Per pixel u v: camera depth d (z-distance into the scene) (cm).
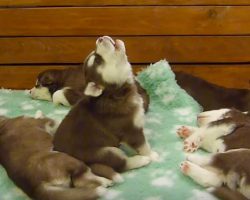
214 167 120
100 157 123
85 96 127
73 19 170
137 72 172
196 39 173
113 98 124
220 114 137
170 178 123
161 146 136
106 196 117
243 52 175
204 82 161
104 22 170
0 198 120
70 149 123
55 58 176
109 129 125
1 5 168
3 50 174
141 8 168
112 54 122
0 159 128
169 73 159
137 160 127
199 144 133
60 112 155
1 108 160
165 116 150
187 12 169
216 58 176
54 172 116
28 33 172
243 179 113
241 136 127
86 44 173
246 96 155
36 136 129
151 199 117
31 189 117
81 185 117
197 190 119
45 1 168
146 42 173
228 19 170
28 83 178
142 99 134
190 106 154
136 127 126
